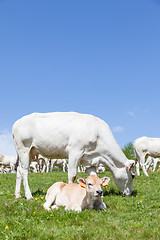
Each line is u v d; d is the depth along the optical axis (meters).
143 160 17.20
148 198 8.55
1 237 4.80
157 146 16.94
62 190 7.31
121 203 7.76
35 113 9.66
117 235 4.92
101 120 9.51
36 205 7.35
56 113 9.50
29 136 9.35
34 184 13.10
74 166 8.81
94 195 6.44
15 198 9.11
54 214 6.15
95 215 6.24
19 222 5.70
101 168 24.09
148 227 5.26
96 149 9.01
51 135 9.02
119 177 9.04
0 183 13.98
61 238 4.84
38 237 4.91
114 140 9.16
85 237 4.82
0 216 6.33
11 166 29.62
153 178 13.88
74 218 5.86
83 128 8.85
